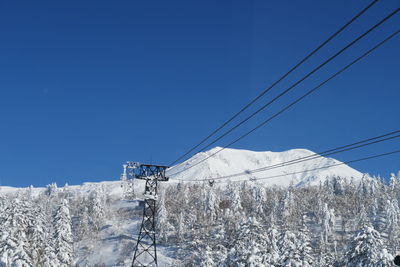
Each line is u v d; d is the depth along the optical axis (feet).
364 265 147.84
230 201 623.36
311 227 544.62
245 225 173.06
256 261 156.15
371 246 149.07
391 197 621.31
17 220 213.66
